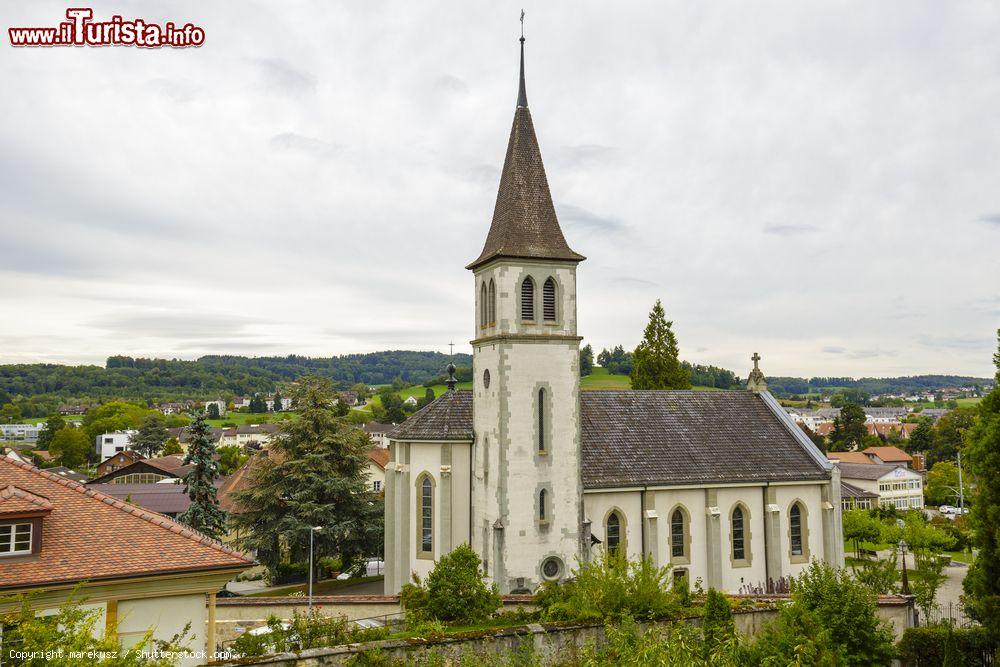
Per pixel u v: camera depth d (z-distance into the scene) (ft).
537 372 131.85
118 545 82.74
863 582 129.80
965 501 368.27
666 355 248.73
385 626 107.24
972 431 116.06
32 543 78.38
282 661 80.69
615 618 98.58
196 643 83.76
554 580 130.11
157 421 575.79
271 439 198.80
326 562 208.64
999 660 99.19
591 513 138.51
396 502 142.82
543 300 133.69
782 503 152.35
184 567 82.28
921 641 103.60
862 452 452.76
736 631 92.02
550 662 92.53
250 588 193.57
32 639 57.41
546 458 131.64
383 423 564.30
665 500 144.15
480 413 137.80
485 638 90.74
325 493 185.26
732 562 147.74
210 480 195.83
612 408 155.43
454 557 108.58
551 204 138.10
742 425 161.79
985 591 108.99
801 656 81.35
